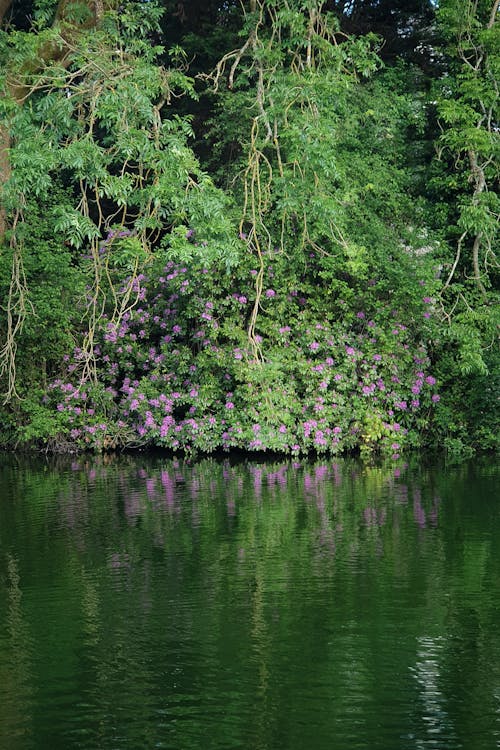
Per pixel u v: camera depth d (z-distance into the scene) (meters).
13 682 6.84
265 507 12.41
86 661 7.22
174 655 7.32
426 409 18.39
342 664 7.13
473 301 18.69
